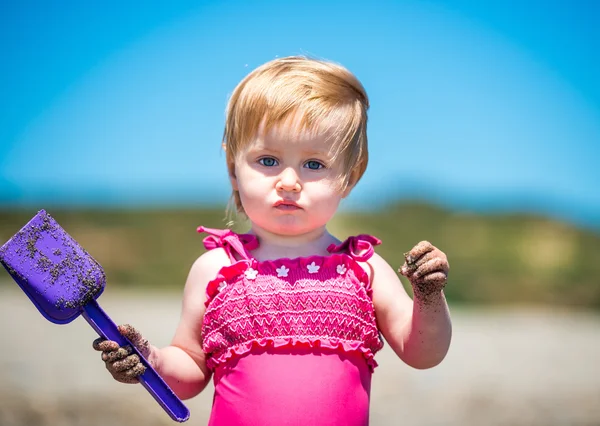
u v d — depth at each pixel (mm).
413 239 14656
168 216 15969
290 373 2281
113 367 2295
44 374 5867
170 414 2312
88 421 4660
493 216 15719
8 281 12648
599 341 8383
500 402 5355
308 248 2498
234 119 2510
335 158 2428
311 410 2260
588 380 6137
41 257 2312
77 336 7742
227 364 2352
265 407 2266
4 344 7160
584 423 4836
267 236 2512
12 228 14586
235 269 2385
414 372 6367
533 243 14398
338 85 2496
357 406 2326
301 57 2656
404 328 2393
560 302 11758
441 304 2299
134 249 14195
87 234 14898
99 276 2344
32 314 9273
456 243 14430
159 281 12961
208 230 2553
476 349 7617
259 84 2451
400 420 4930
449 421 4859
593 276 12625
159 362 2402
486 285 12328
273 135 2395
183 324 2492
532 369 6598
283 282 2346
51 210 16000
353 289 2363
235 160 2516
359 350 2346
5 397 5062
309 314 2320
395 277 2512
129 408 4953
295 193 2396
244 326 2328
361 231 14430
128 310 9289
